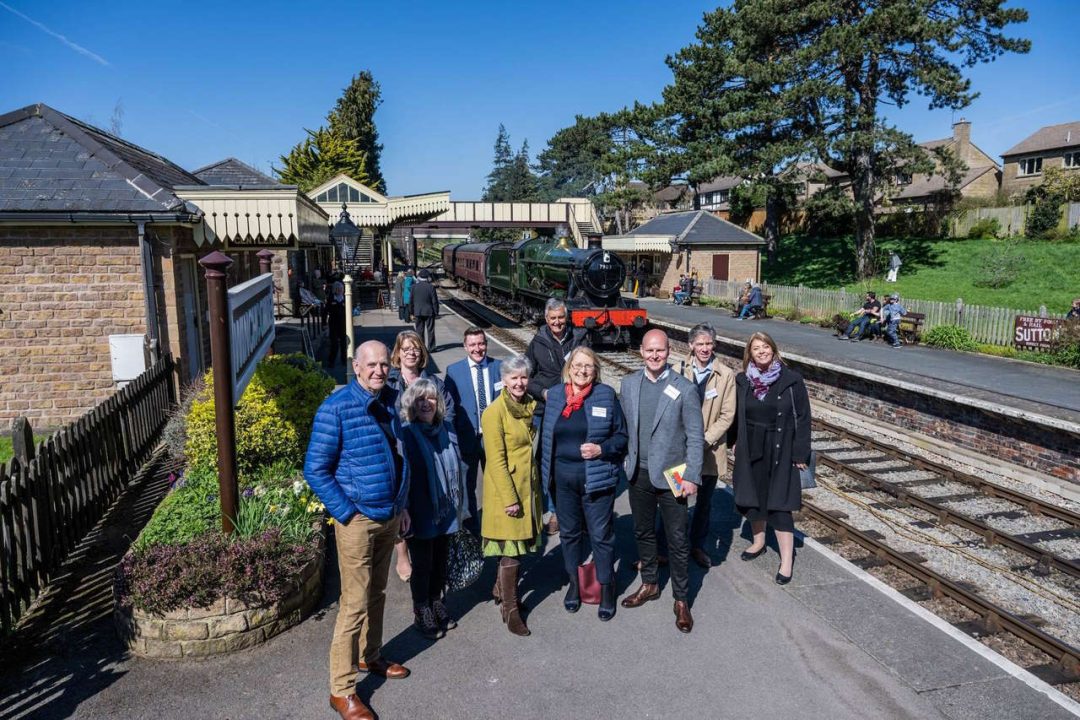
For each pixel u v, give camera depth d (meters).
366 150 58.19
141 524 6.98
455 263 41.16
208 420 6.79
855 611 5.32
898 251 36.41
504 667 4.57
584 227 43.69
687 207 67.44
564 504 5.07
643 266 36.84
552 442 5.01
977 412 10.41
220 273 5.14
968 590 5.73
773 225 40.28
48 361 10.57
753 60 29.94
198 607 4.61
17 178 10.34
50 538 5.79
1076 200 34.56
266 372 7.39
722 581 5.81
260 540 5.09
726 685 4.39
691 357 5.95
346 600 4.05
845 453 10.38
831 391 13.84
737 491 5.83
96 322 10.57
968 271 31.16
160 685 4.34
